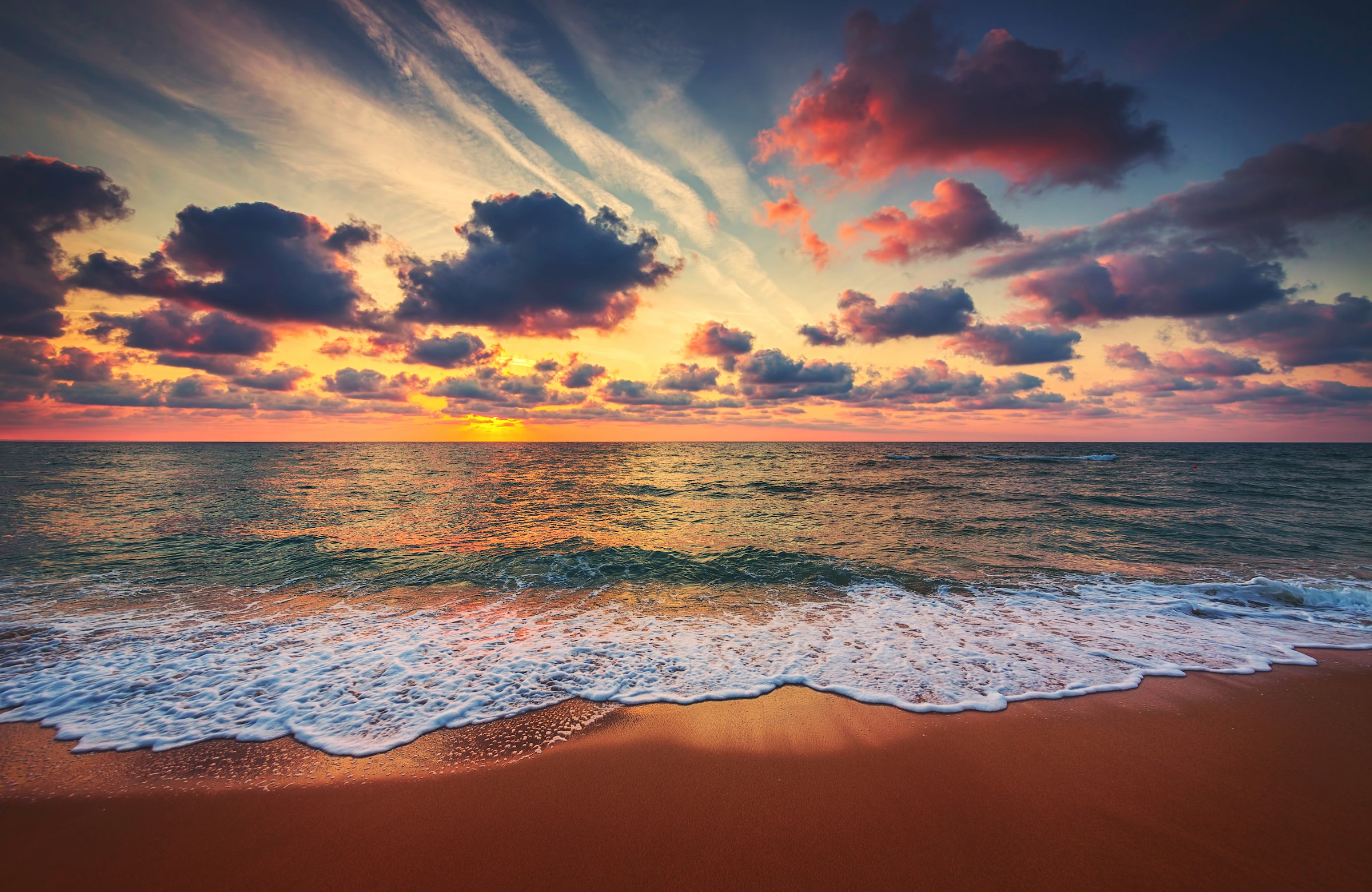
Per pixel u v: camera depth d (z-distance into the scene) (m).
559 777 3.87
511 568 10.30
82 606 7.95
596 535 13.43
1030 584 9.23
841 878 2.90
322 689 5.29
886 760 4.06
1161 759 4.03
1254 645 6.41
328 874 2.95
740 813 3.46
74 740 4.35
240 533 13.61
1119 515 16.50
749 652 6.23
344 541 12.62
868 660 5.98
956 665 5.84
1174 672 5.62
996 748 4.20
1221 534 13.34
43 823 3.34
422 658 6.06
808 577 9.70
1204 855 3.02
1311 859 2.98
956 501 20.14
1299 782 3.73
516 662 5.94
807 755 4.14
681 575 9.84
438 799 3.62
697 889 2.83
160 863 3.02
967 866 2.97
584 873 2.95
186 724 4.62
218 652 6.20
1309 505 18.19
